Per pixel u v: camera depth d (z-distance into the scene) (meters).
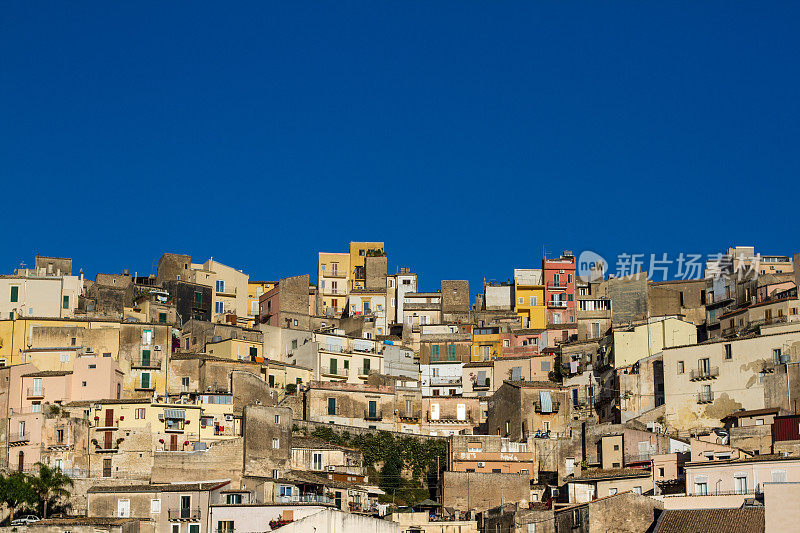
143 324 186.50
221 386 184.25
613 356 185.50
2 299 194.25
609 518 124.56
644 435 150.12
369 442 178.62
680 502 125.12
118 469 159.75
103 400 165.75
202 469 158.12
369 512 152.25
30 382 171.25
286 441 164.12
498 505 156.88
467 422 193.25
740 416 160.75
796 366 161.12
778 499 112.44
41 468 152.38
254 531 137.25
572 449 161.25
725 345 168.62
